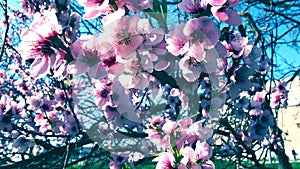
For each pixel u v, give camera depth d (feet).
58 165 2.75
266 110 2.04
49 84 2.99
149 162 1.82
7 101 2.17
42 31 0.77
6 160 2.64
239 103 2.16
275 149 2.79
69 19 1.03
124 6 0.73
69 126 2.24
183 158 0.79
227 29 1.01
